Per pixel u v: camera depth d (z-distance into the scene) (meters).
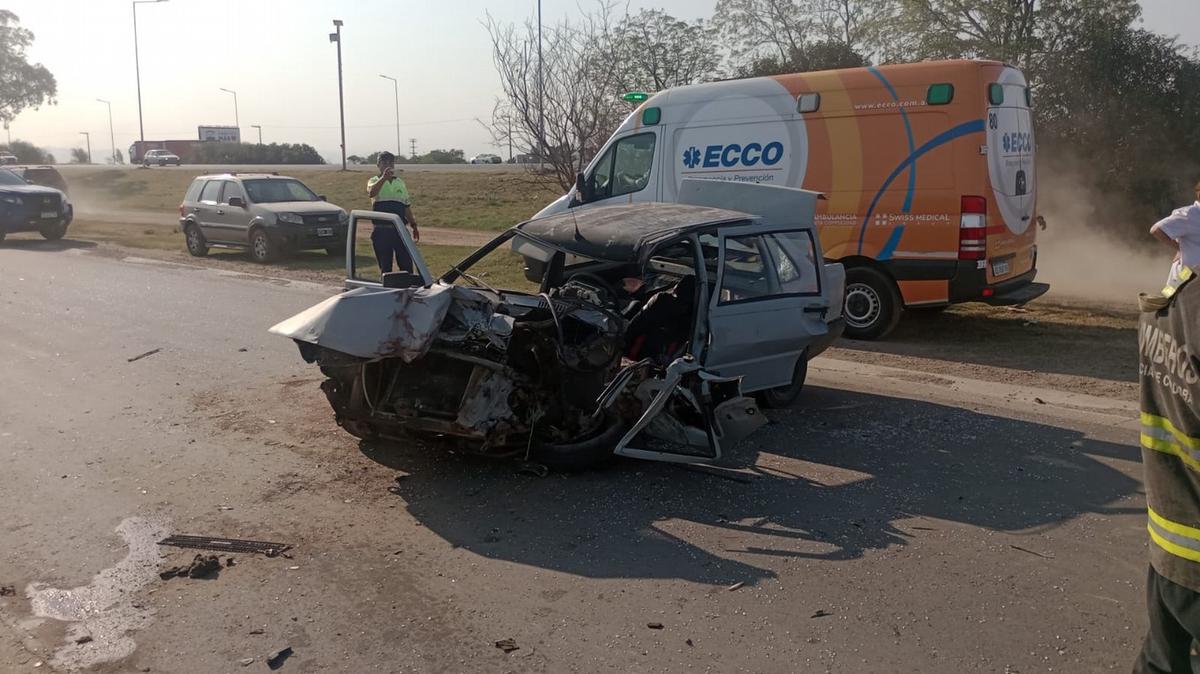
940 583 4.18
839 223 9.81
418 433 5.53
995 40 19.72
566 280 7.19
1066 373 8.27
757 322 6.32
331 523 4.89
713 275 6.54
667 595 4.08
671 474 5.61
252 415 6.90
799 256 6.82
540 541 4.66
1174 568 2.35
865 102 9.59
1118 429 6.56
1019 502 5.17
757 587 4.14
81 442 6.30
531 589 4.14
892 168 9.45
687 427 5.37
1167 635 2.50
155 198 39.19
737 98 10.44
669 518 4.94
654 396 5.30
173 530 4.82
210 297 12.77
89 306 11.96
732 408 5.46
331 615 3.92
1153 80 16.70
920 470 5.70
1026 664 3.50
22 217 21.22
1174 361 2.26
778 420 6.83
